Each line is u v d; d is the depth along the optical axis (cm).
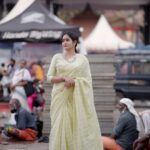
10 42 2059
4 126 1510
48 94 1458
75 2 4094
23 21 1923
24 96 1697
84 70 941
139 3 4262
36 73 2088
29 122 1440
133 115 1141
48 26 1883
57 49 2109
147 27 4262
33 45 2127
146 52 2645
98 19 3831
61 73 940
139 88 2614
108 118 1485
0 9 3747
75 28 1844
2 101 2048
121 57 2648
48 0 3631
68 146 927
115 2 4262
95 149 929
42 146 1346
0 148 1302
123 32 5872
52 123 939
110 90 1488
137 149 1027
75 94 928
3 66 2103
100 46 3425
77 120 923
